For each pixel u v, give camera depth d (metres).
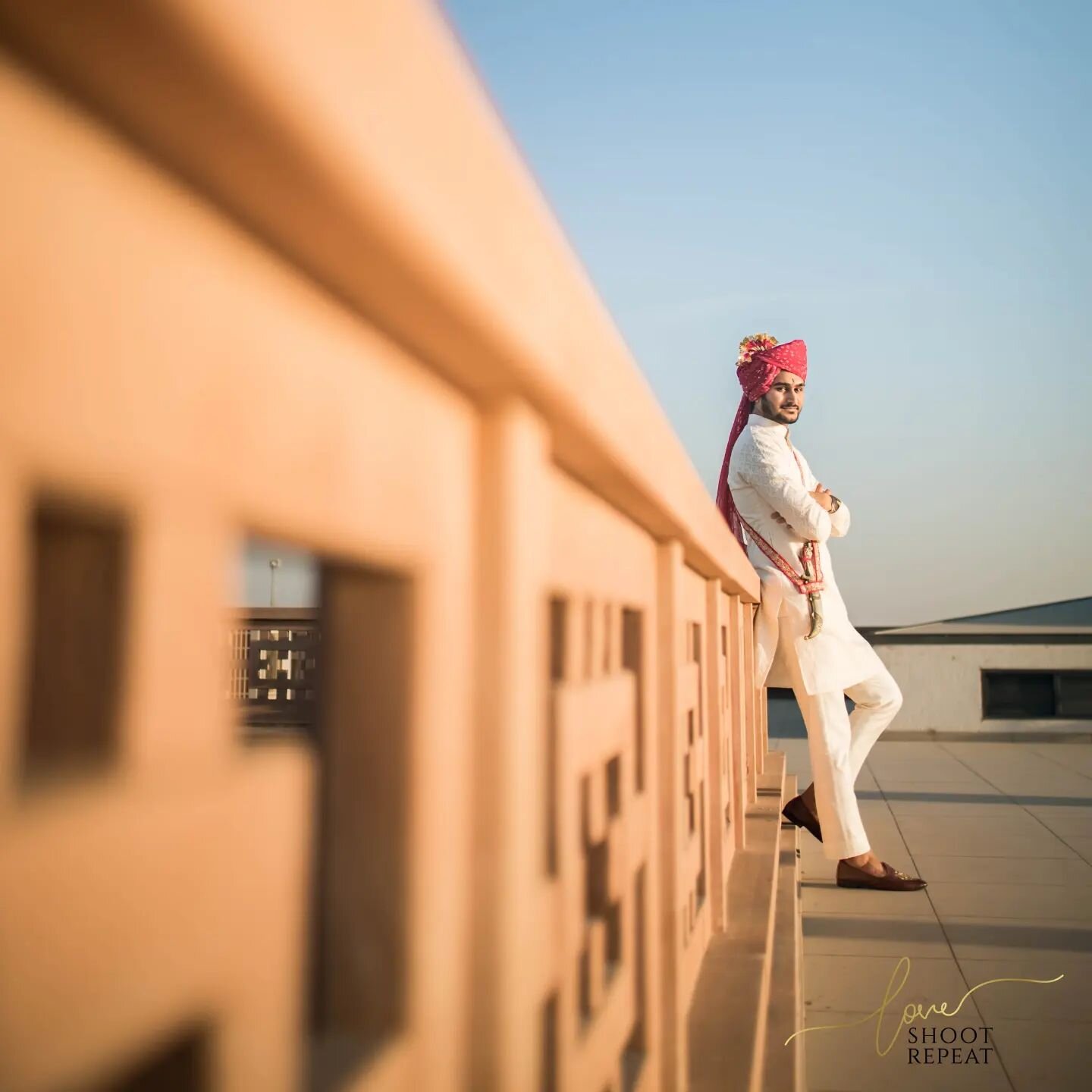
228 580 0.35
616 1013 1.12
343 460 0.44
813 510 3.69
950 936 3.29
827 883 3.98
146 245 0.30
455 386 0.58
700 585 2.25
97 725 0.31
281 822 0.37
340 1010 0.53
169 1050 0.34
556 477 0.86
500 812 0.61
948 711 9.91
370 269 0.40
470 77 0.44
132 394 0.30
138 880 0.30
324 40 0.30
